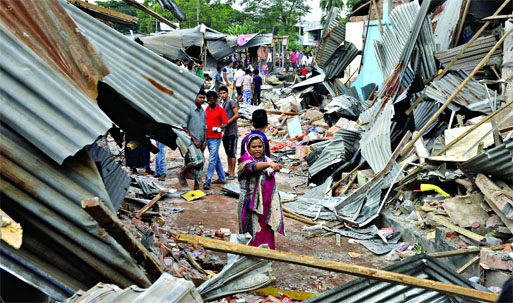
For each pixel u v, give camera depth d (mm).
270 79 34281
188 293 2201
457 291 2740
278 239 6266
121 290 2201
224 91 9258
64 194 2268
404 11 10586
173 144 3904
